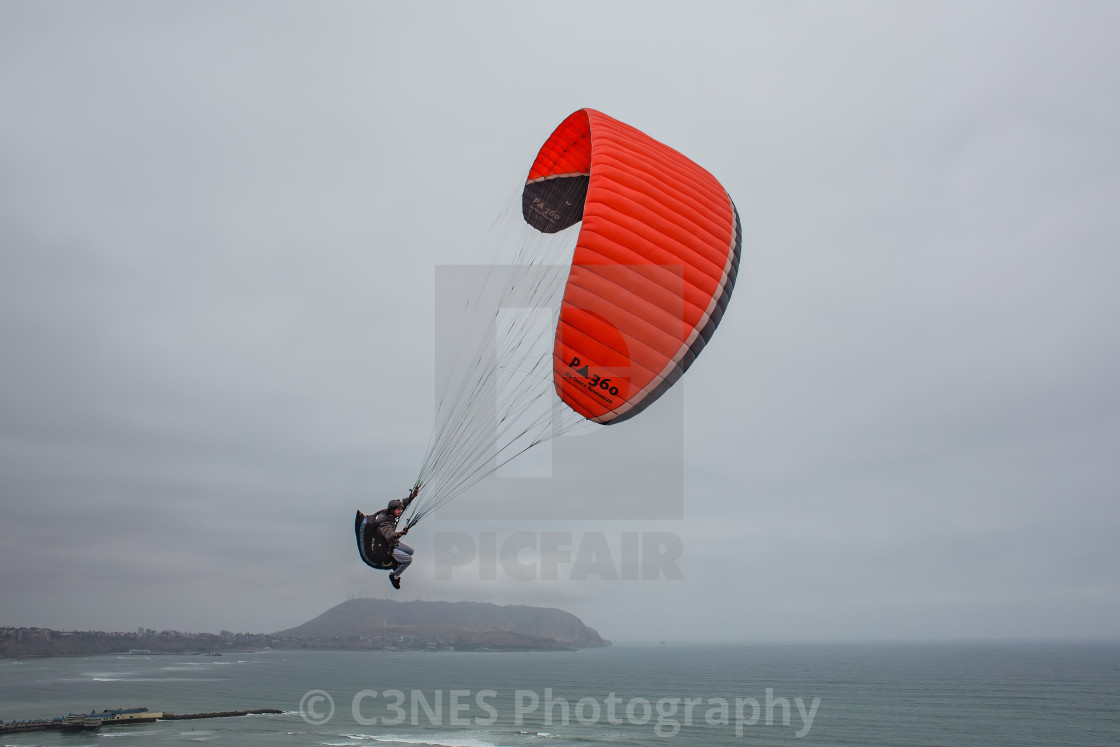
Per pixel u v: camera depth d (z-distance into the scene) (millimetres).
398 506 10516
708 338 11547
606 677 155875
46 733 72250
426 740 69250
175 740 67188
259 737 69688
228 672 168875
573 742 69250
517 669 182375
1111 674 179250
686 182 12375
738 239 12438
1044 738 77000
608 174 11648
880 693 126562
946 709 102500
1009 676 174375
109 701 103438
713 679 157875
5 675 162750
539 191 14586
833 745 70812
